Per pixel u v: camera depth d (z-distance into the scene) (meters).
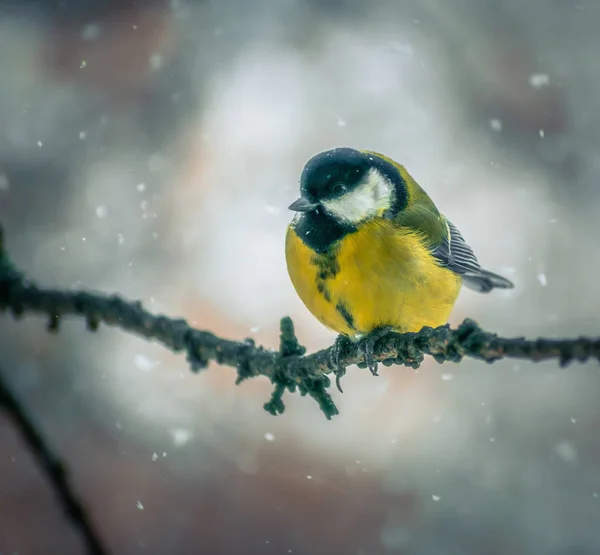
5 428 11.23
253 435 11.83
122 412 11.95
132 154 14.39
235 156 14.37
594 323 13.31
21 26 15.04
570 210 14.39
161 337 4.79
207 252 13.42
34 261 13.23
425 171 14.57
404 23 16.22
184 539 10.69
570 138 15.08
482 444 12.09
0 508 10.40
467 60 15.73
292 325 4.97
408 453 11.88
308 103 14.93
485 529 11.22
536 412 12.52
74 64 14.93
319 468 11.63
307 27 15.86
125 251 13.45
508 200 14.24
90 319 4.74
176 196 14.00
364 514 11.08
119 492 10.97
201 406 12.16
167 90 14.93
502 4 16.12
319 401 4.86
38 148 14.25
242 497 11.12
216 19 15.62
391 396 12.53
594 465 11.92
